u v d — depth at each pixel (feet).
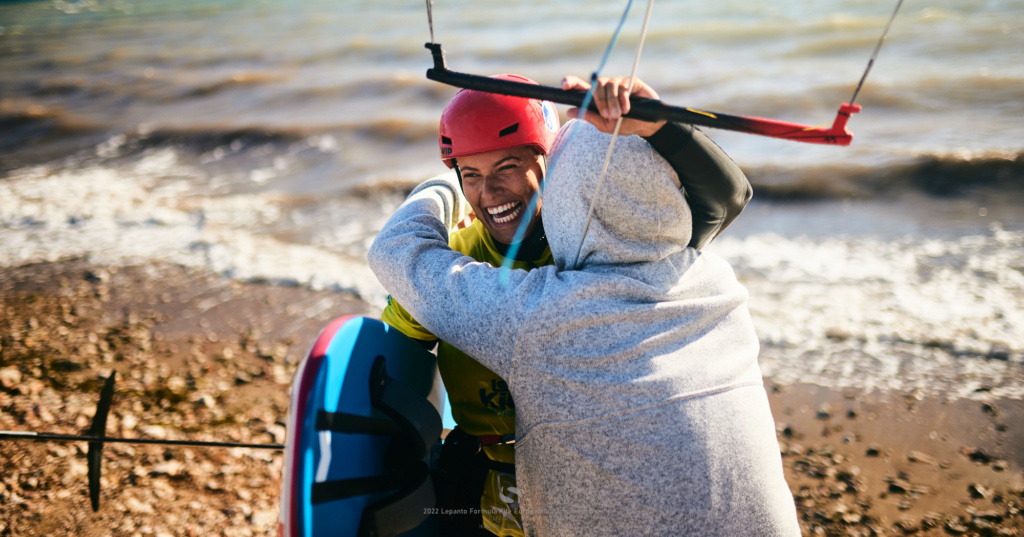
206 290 19.42
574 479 5.23
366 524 5.17
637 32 63.10
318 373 4.96
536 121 6.16
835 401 13.79
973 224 22.44
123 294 19.22
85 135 42.78
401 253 5.76
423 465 5.61
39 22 134.41
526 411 5.33
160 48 81.76
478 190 6.28
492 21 80.28
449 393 6.61
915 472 11.80
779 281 19.17
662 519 5.08
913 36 51.93
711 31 60.29
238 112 47.26
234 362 15.60
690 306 5.31
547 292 5.14
